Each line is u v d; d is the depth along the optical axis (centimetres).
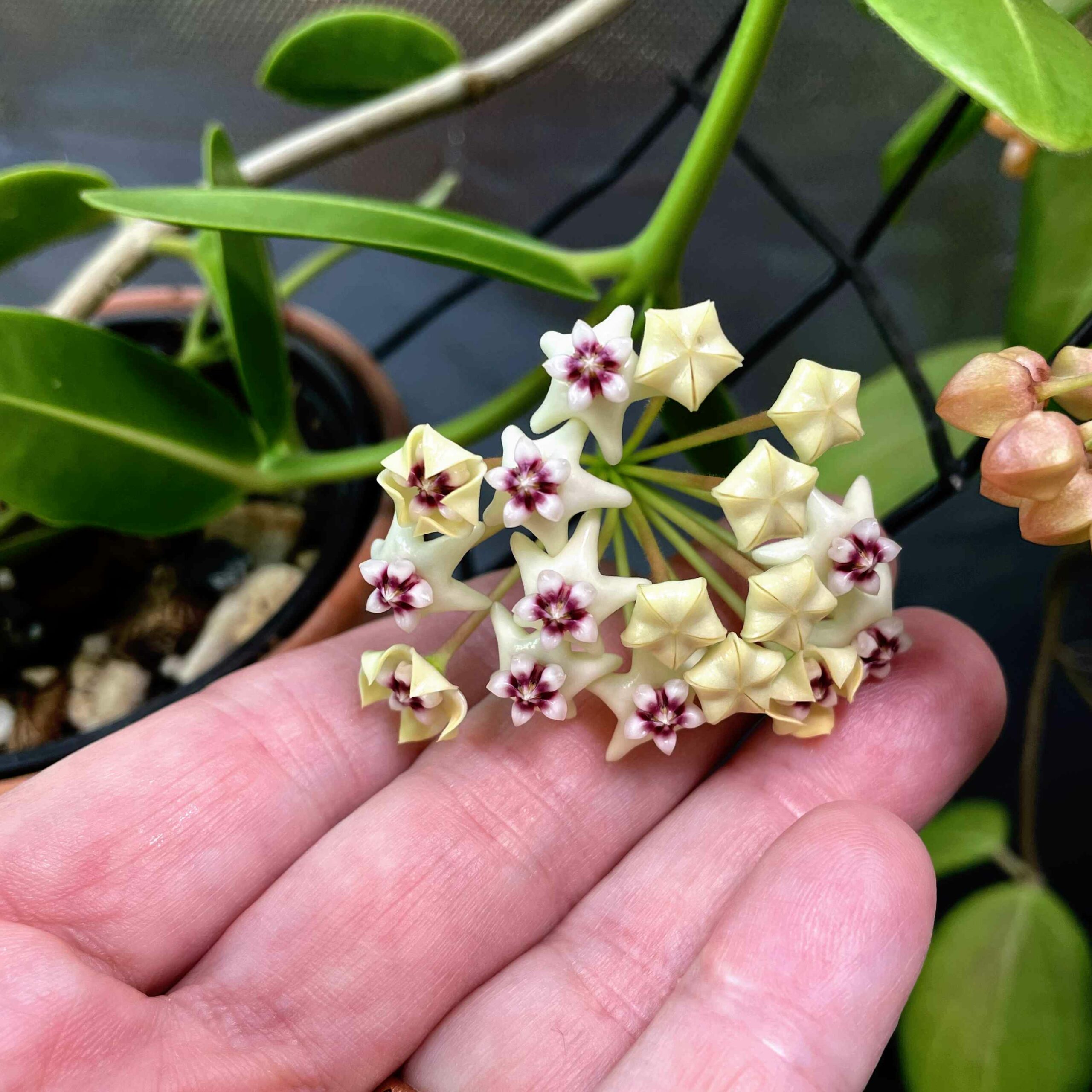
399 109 16
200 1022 12
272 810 14
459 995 13
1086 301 13
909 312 22
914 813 14
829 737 14
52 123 23
